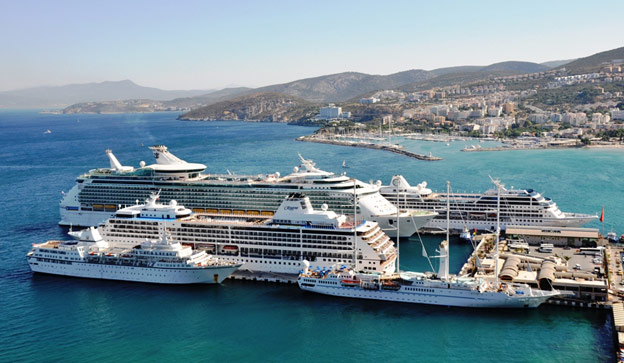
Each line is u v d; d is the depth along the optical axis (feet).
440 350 359.05
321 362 347.56
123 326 399.65
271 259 489.67
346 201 618.03
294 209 499.51
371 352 359.05
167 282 478.18
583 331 378.94
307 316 413.18
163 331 391.45
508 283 428.56
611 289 431.43
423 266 528.22
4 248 598.75
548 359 344.69
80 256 495.41
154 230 527.40
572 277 440.04
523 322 394.11
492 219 650.84
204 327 397.39
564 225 631.97
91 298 451.94
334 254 478.18
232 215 548.72
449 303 418.31
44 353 360.69
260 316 414.82
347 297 442.91
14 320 410.31
